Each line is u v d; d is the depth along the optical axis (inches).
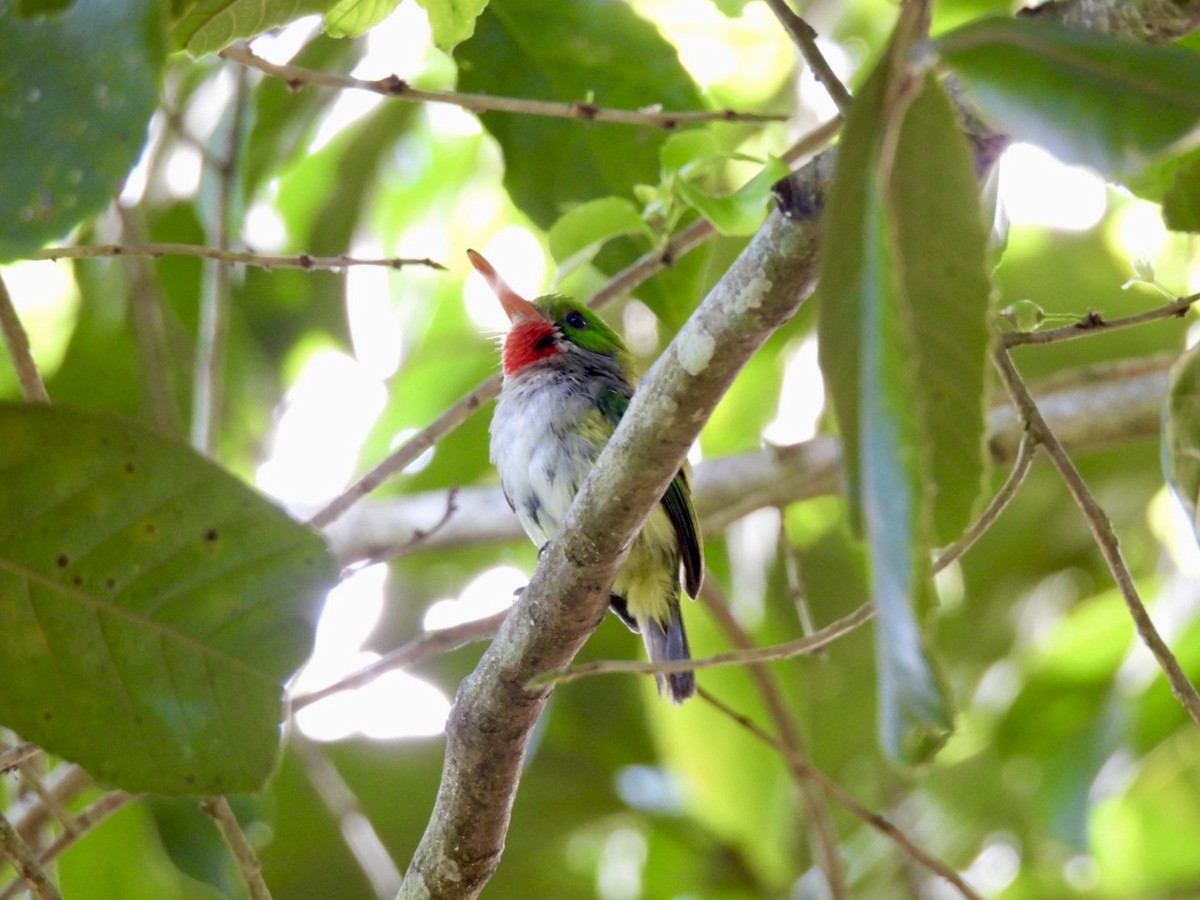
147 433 144.7
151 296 388.5
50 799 260.2
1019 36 107.6
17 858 195.3
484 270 377.7
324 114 372.2
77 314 444.8
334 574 156.8
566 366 362.9
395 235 502.9
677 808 507.8
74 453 145.3
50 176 133.3
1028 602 494.0
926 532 110.3
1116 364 387.5
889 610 113.3
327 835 477.4
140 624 157.5
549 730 515.2
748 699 395.5
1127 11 149.3
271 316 436.5
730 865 503.5
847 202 114.4
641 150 307.0
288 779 469.1
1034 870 475.2
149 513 150.4
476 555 477.4
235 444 462.9
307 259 241.6
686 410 182.1
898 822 482.0
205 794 162.4
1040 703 439.2
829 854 345.7
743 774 401.1
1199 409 205.6
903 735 113.2
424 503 438.3
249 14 216.1
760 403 467.5
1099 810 449.1
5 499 147.6
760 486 401.4
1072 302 447.8
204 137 402.6
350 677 287.4
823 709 478.9
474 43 306.0
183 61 390.3
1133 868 467.8
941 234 126.4
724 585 489.7
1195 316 449.7
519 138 308.3
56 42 134.6
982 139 153.3
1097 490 482.6
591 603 211.6
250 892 244.7
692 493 382.6
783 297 166.4
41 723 157.8
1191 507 207.0
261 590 157.5
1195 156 212.1
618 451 191.0
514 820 512.4
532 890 510.3
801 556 470.3
